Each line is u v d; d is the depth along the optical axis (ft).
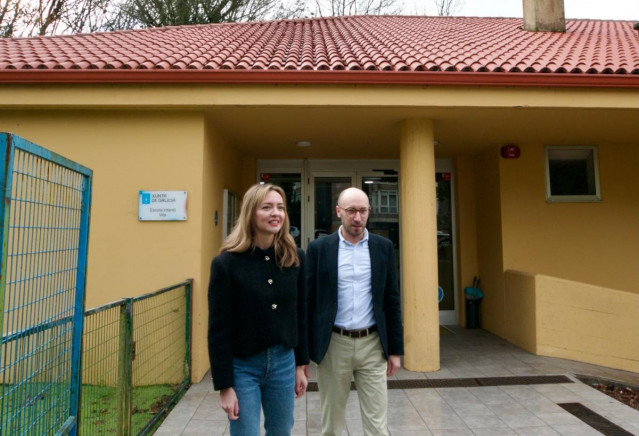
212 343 7.41
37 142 17.16
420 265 18.06
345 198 9.91
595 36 27.76
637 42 25.17
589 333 19.84
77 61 17.20
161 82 16.31
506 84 16.92
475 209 27.17
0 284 5.58
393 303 10.16
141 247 17.07
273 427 8.07
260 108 17.02
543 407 14.10
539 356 19.90
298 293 8.53
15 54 19.60
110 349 12.01
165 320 14.88
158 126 17.37
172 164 17.30
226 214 20.83
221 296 7.50
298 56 20.48
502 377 17.07
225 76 16.30
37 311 6.91
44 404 7.24
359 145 23.79
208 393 15.52
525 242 23.76
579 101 17.28
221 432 12.39
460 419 13.23
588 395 15.14
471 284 26.89
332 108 17.13
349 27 31.76
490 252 25.17
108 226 17.13
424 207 18.25
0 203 5.61
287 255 8.11
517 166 24.06
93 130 17.29
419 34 28.02
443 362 19.06
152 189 17.22
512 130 21.07
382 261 10.05
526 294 21.02
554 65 18.10
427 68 17.07
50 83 16.26
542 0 29.37
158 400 14.02
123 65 16.52
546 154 24.14
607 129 21.07
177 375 15.74
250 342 7.63
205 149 17.63
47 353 7.29
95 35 25.58
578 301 19.99
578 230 24.04
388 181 27.63
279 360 7.89
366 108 17.16
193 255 17.04
